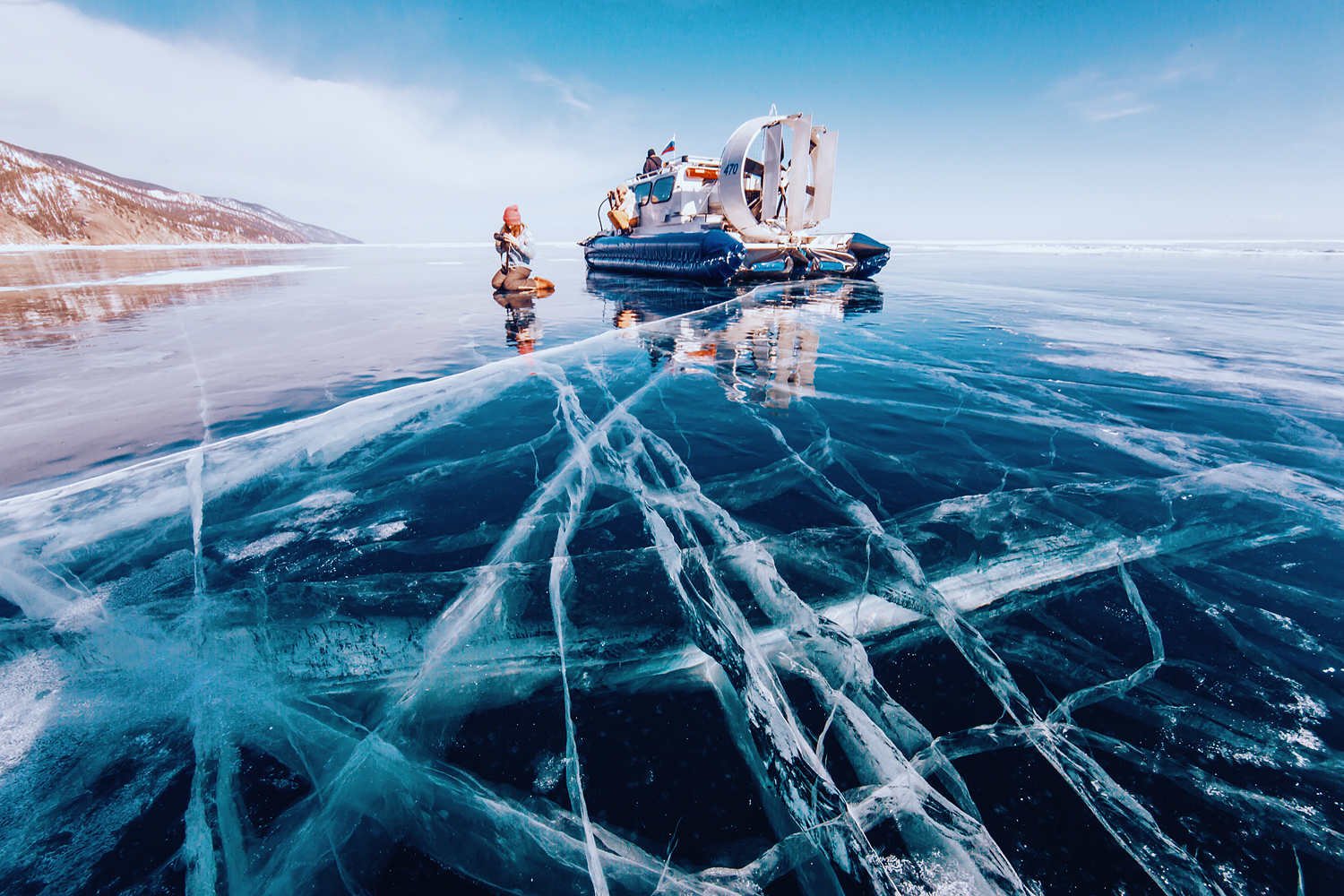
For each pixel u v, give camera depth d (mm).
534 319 7496
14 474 2713
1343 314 7203
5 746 1281
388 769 1216
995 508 2279
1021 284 11172
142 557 2025
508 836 1073
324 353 5363
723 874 996
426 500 2420
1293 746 1196
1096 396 3832
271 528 2207
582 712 1341
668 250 11672
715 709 1344
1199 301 8516
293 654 1557
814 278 12164
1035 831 1044
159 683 1469
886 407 3629
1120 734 1236
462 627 1636
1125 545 1995
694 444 3014
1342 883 945
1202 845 1012
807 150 10625
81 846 1077
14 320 7512
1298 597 1696
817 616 1655
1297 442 2980
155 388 4176
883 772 1173
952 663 1459
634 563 1936
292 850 1062
